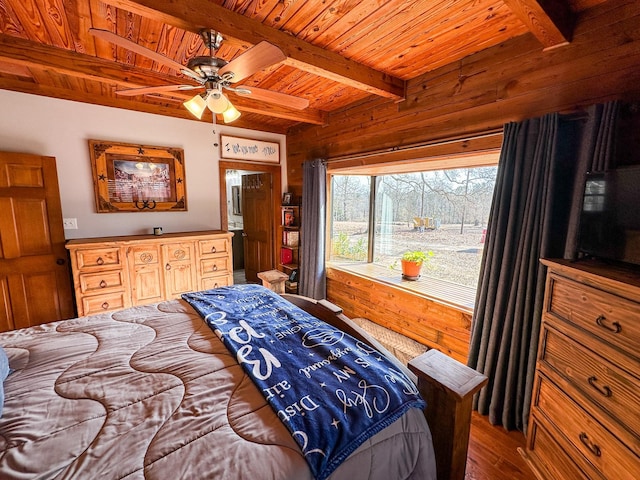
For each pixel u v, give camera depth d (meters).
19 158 2.65
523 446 1.76
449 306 2.56
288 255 4.46
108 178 3.23
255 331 1.57
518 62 1.93
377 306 3.31
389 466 1.00
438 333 2.68
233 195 6.77
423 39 1.98
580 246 1.46
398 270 3.72
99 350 1.41
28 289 2.79
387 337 2.99
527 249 1.81
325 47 2.08
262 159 4.33
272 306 1.95
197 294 2.19
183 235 3.41
